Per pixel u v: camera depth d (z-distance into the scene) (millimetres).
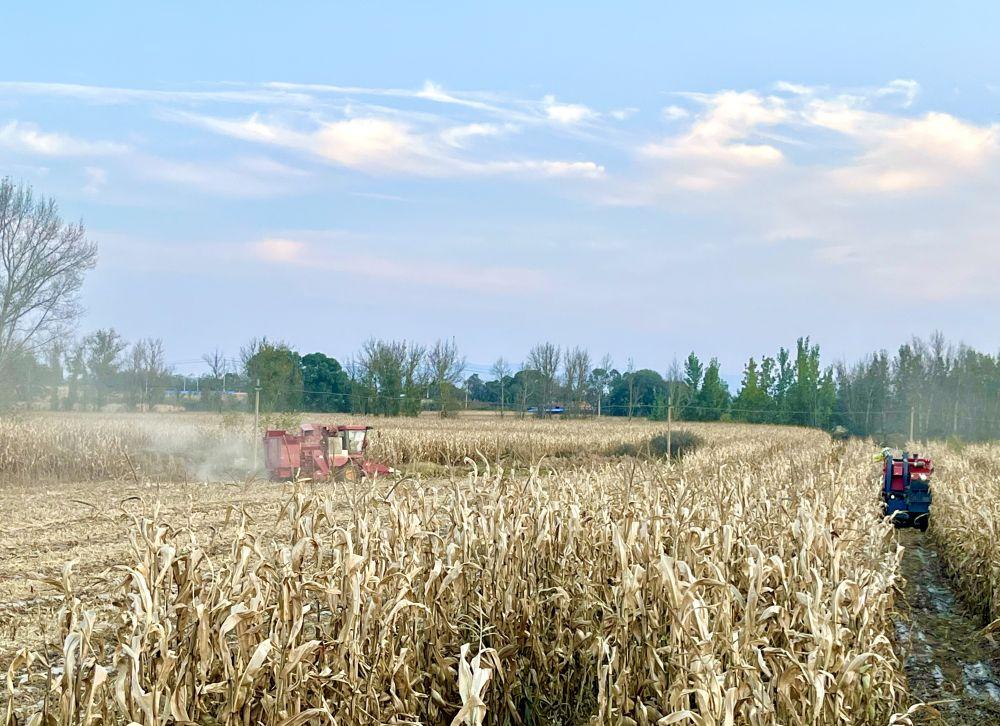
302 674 6188
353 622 6348
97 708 5832
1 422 28406
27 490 22703
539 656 7926
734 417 91562
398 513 8047
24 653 6062
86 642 5777
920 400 76000
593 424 64812
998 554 12688
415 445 34750
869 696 7363
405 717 6684
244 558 6602
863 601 7688
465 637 7984
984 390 73062
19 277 41531
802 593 7418
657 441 42688
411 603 6660
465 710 5594
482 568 8117
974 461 38219
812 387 90000
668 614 7398
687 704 6109
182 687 5723
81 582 12250
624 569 7117
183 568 6484
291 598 6277
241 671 5844
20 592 11586
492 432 43281
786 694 6406
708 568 7703
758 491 13156
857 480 22328
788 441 51250
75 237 42750
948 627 12641
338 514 10758
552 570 8672
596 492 11078
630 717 6855
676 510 9102
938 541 19578
